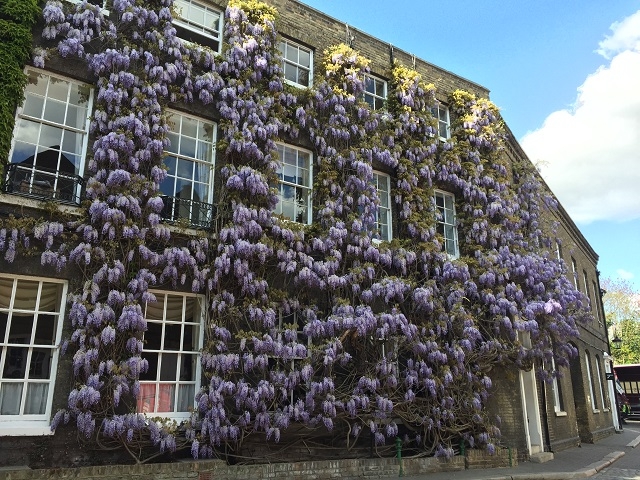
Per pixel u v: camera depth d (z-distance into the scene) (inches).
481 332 529.3
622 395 1326.3
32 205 345.7
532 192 673.6
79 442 335.3
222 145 428.1
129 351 352.5
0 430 313.0
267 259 422.3
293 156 498.9
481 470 475.8
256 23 484.7
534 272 568.7
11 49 356.2
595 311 1075.9
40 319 346.3
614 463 585.9
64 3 397.1
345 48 531.2
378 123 544.4
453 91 648.4
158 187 387.9
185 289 397.4
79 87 395.9
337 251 451.2
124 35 411.8
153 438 345.1
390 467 430.9
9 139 345.7
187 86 427.5
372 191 491.8
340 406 408.2
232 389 370.9
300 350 397.7
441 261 518.9
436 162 584.7
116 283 354.3
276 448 415.8
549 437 625.0
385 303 465.7
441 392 477.1
